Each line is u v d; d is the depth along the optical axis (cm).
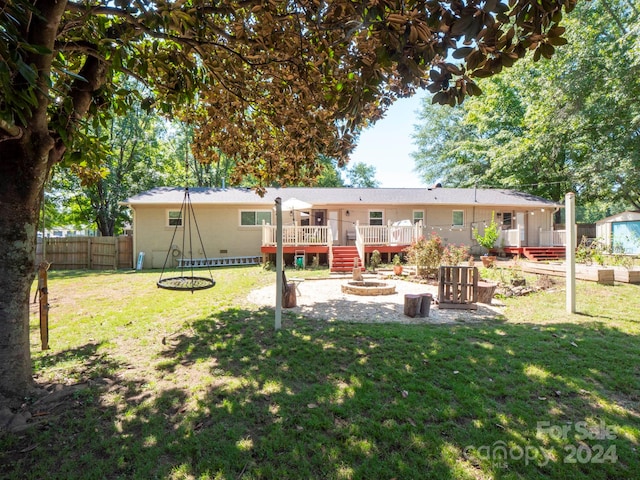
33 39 261
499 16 186
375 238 1438
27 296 316
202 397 308
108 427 264
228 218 1546
